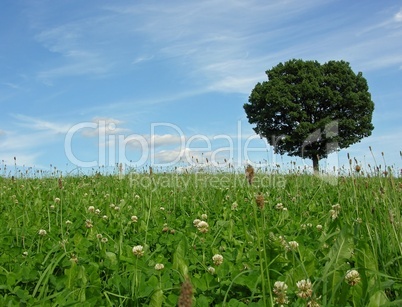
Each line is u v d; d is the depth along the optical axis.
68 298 3.13
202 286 3.43
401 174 7.83
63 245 4.42
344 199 7.12
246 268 3.74
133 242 4.98
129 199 8.52
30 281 3.65
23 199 8.35
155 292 3.00
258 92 48.84
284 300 2.77
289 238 4.61
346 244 3.38
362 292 2.96
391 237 3.92
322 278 3.09
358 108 47.00
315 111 46.72
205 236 5.20
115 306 3.24
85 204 8.02
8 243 4.91
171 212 7.18
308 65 47.44
